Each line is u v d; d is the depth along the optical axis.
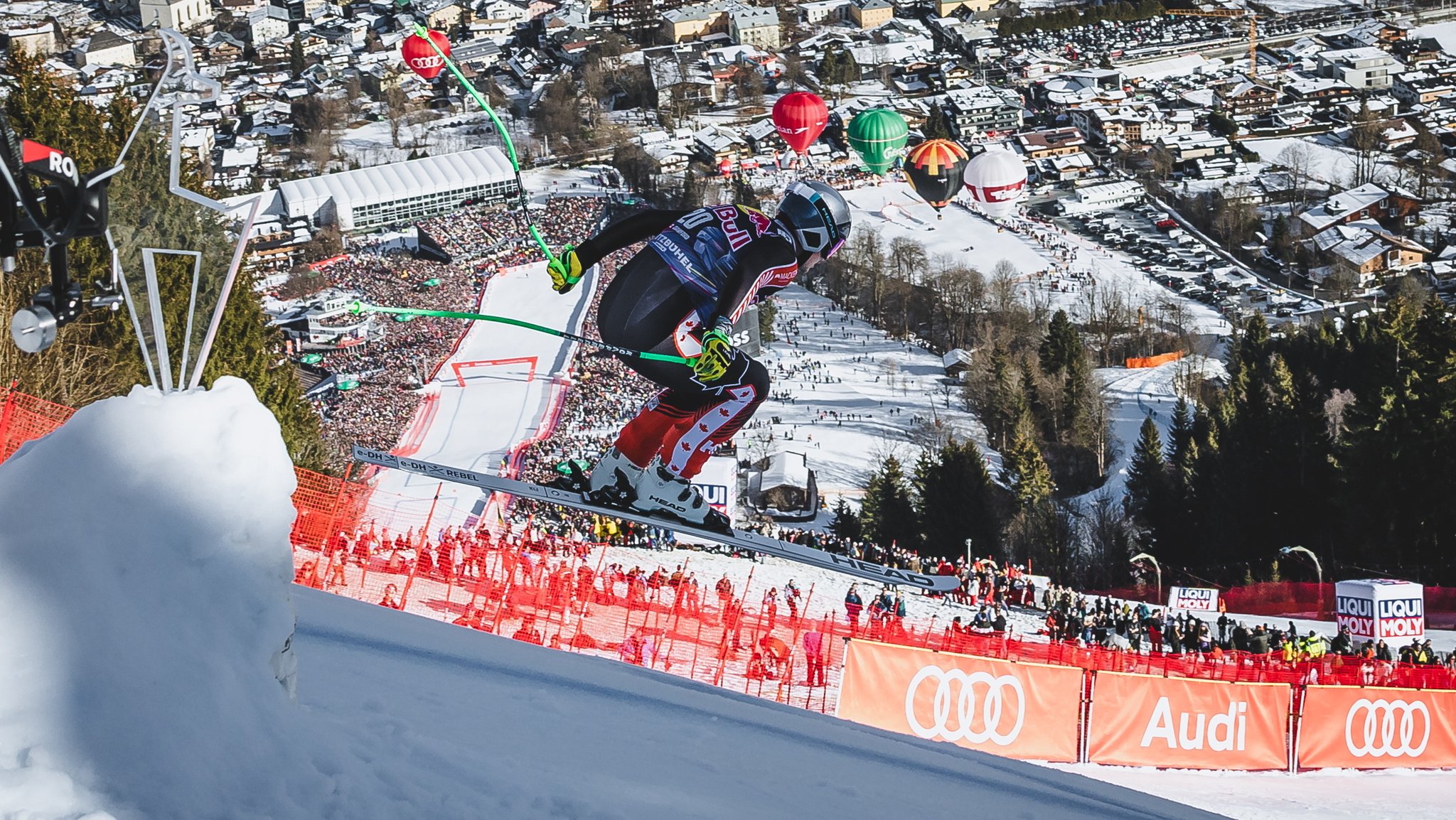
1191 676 18.34
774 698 17.48
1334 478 44.34
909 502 51.66
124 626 4.48
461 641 10.14
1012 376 77.50
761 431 81.31
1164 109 168.00
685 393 7.02
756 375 7.05
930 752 10.63
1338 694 19.08
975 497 47.06
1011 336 94.44
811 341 102.31
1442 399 41.88
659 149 151.12
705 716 9.09
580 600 20.19
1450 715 19.83
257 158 157.75
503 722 7.28
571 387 85.12
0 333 19.67
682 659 18.92
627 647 18.56
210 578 4.84
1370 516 42.47
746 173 148.88
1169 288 119.94
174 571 4.74
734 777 7.43
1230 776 18.28
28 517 4.52
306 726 4.99
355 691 7.30
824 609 27.45
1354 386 63.00
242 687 4.78
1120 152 155.00
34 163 5.28
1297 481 45.41
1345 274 117.88
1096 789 10.81
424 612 19.27
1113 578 46.16
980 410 80.81
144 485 4.79
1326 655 23.80
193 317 5.52
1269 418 46.25
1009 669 16.91
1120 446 74.38
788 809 7.05
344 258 127.69
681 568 26.17
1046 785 10.52
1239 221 131.00
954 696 16.66
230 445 5.03
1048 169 153.00
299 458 32.75
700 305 6.77
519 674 8.96
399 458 7.40
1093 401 73.25
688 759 7.46
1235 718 18.42
